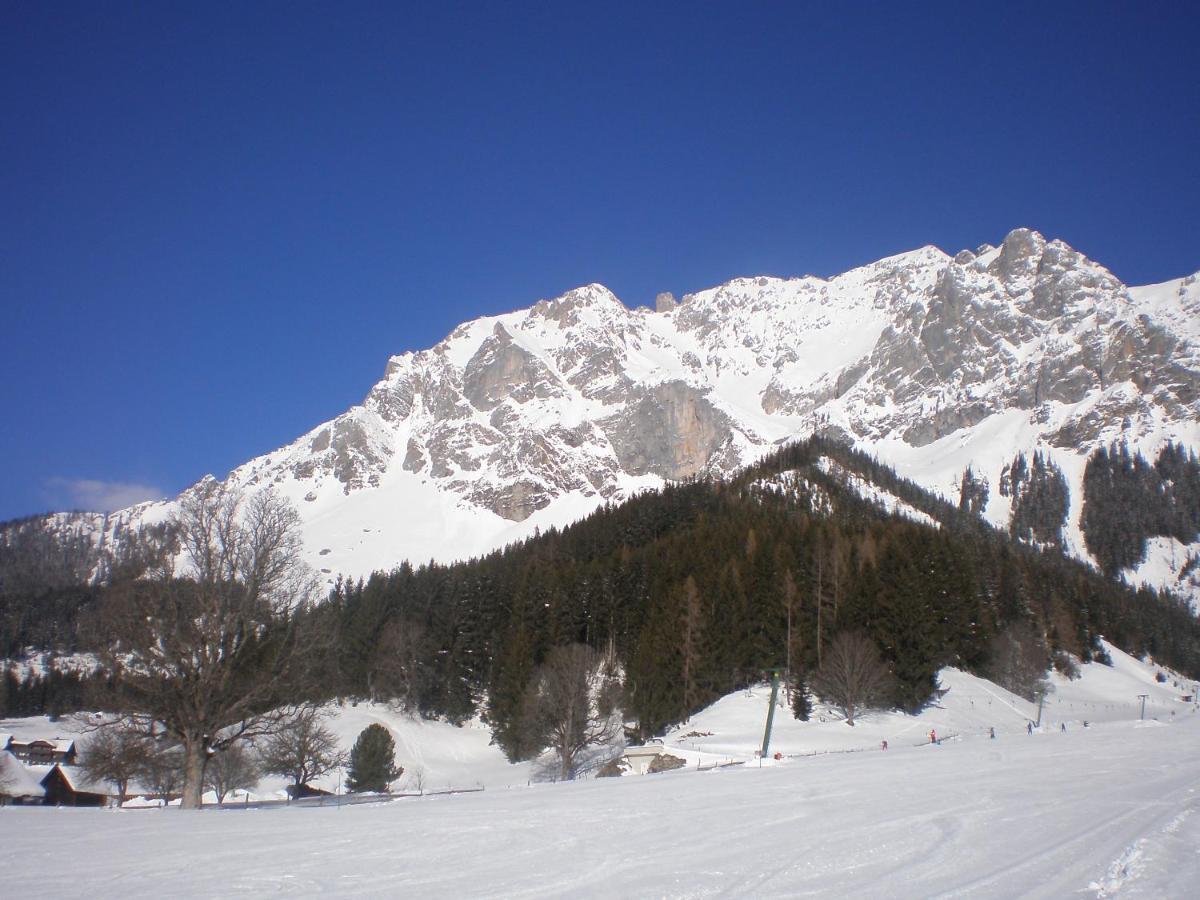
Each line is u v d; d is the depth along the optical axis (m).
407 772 94.25
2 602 191.62
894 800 31.83
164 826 29.09
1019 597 148.75
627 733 99.19
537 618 126.50
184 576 44.47
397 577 159.00
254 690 43.41
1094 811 27.14
